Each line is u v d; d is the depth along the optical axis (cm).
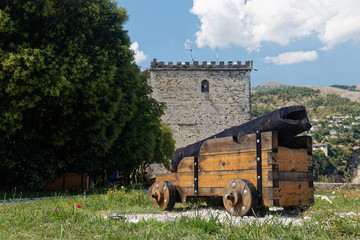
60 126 1305
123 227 395
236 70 3719
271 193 484
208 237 352
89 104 1327
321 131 16912
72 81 1259
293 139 564
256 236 341
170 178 647
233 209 505
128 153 1838
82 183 1292
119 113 1560
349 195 847
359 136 15838
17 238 358
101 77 1309
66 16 1293
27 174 1267
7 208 585
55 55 1222
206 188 581
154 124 2130
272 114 516
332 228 360
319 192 1213
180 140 3619
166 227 387
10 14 1169
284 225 391
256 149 509
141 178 2405
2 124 1128
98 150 1452
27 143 1290
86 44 1338
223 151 559
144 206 682
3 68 1094
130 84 1608
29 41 1219
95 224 416
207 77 3697
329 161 11700
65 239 349
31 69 1125
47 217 466
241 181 504
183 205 730
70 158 1406
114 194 768
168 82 3691
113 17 1452
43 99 1228
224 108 3675
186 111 3656
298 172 532
